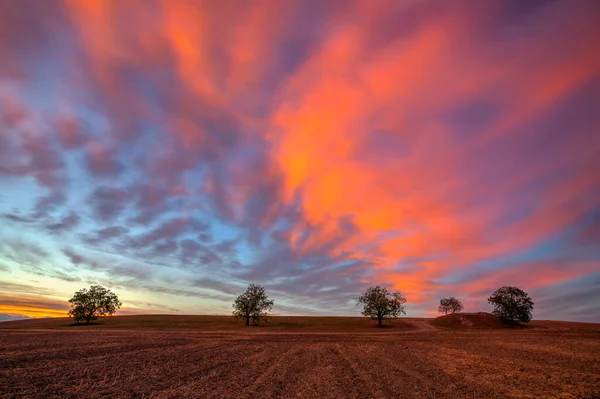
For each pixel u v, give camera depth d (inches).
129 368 812.0
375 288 4466.0
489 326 4111.7
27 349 1113.4
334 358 1101.1
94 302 4047.7
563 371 849.5
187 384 655.1
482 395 597.0
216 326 3777.1
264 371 828.0
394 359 1084.5
